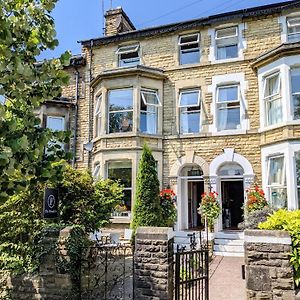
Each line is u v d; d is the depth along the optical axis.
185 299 5.66
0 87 3.72
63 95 16.75
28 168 3.57
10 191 3.39
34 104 4.05
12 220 6.78
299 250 4.99
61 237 6.32
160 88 14.88
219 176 13.64
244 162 13.16
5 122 3.26
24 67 3.61
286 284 4.90
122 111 14.55
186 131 14.45
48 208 6.56
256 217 9.62
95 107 15.77
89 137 15.84
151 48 15.47
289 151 11.68
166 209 12.10
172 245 5.72
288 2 13.40
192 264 6.18
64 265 6.15
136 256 5.52
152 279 5.34
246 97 13.65
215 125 13.85
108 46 16.30
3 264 6.55
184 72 14.73
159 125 14.58
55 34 4.29
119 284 6.78
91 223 7.83
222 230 13.53
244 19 14.16
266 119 13.02
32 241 6.73
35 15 4.23
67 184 7.34
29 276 6.34
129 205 13.78
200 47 14.68
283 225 5.35
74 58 16.64
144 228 5.60
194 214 15.19
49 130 3.92
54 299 6.11
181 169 14.23
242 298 6.50
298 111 12.08
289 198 11.45
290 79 12.18
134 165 13.78
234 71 14.00
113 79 14.77
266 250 5.09
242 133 13.39
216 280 7.91
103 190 8.55
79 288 6.13
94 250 6.71
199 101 14.30
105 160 14.31
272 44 13.61
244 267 5.58
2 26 3.47
